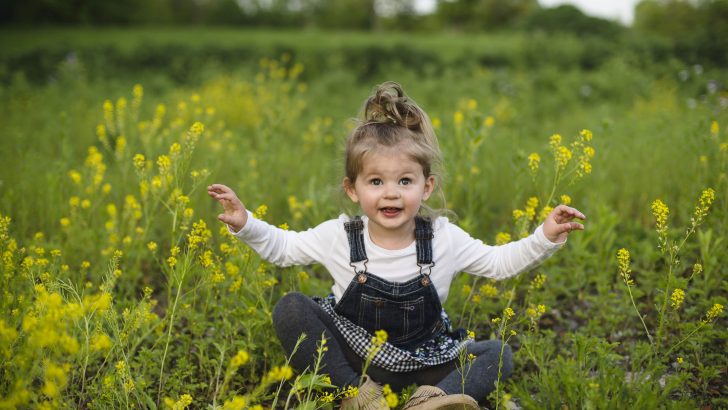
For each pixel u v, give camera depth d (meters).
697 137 3.89
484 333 2.83
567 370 2.04
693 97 9.72
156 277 3.36
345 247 2.28
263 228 2.32
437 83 11.11
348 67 13.93
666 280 2.72
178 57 13.27
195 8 44.69
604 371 2.16
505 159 4.59
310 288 2.84
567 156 2.62
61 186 3.62
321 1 48.50
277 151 5.02
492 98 9.39
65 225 3.19
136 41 16.70
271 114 5.52
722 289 3.01
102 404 2.09
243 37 19.22
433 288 2.25
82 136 6.04
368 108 2.35
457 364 2.23
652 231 3.53
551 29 23.28
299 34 22.00
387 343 2.22
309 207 3.71
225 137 4.79
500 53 14.42
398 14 47.50
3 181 4.05
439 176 2.47
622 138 5.11
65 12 27.58
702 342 2.44
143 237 3.12
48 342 1.60
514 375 2.51
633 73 11.34
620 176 4.54
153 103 7.91
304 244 2.36
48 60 12.31
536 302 2.82
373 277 2.22
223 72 12.23
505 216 4.04
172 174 3.13
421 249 2.25
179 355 2.57
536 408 2.00
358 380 2.15
